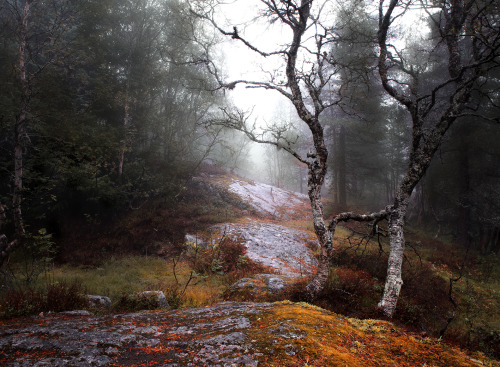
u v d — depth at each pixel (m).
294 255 12.27
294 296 6.02
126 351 2.17
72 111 12.62
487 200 17.28
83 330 2.63
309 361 1.93
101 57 14.29
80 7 11.49
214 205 17.55
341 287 6.68
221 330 2.60
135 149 16.83
